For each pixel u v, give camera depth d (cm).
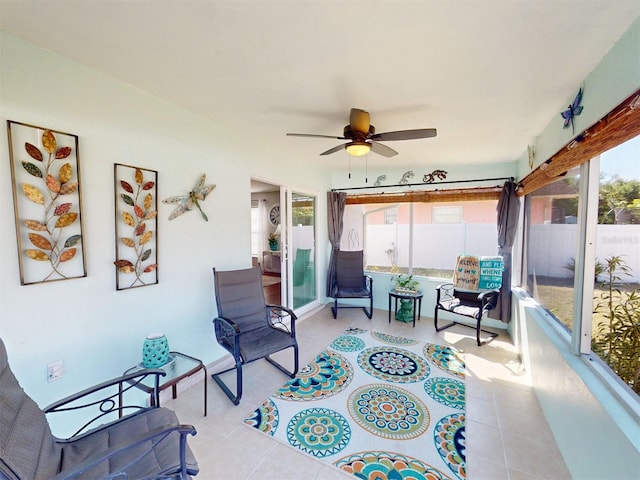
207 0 118
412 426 203
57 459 122
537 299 292
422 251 457
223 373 273
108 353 196
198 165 255
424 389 248
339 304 503
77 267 178
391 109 223
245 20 130
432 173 429
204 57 162
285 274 398
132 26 137
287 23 131
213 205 273
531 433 196
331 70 171
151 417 149
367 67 167
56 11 127
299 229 431
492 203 430
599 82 155
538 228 291
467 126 254
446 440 190
